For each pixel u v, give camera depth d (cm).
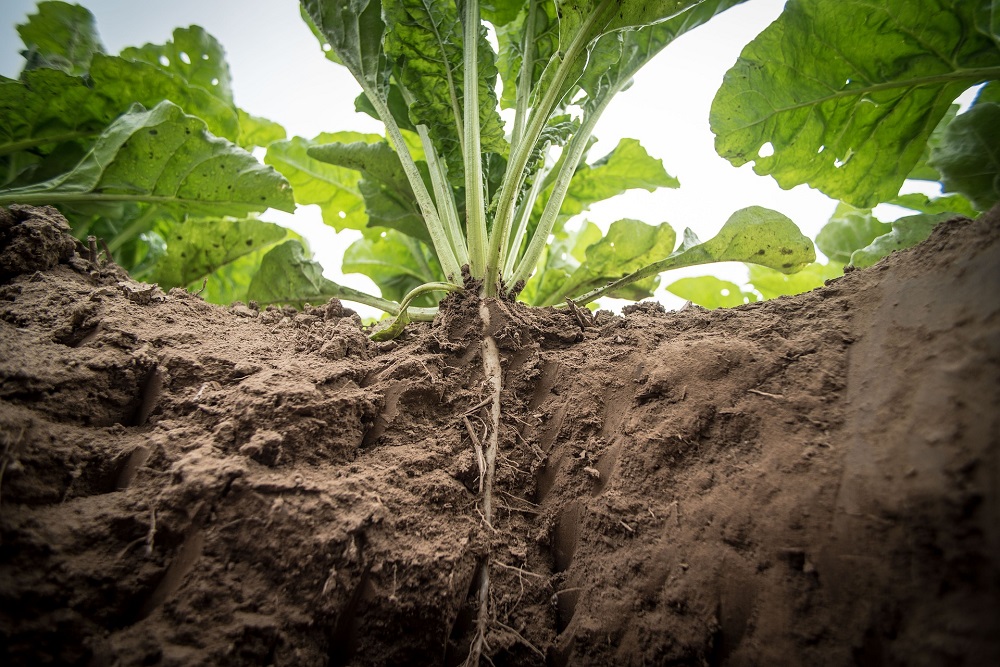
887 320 61
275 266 123
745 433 64
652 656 56
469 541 65
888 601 45
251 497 57
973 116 100
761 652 51
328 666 55
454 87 117
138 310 79
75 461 56
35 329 68
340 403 69
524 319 93
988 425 44
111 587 50
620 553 65
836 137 117
